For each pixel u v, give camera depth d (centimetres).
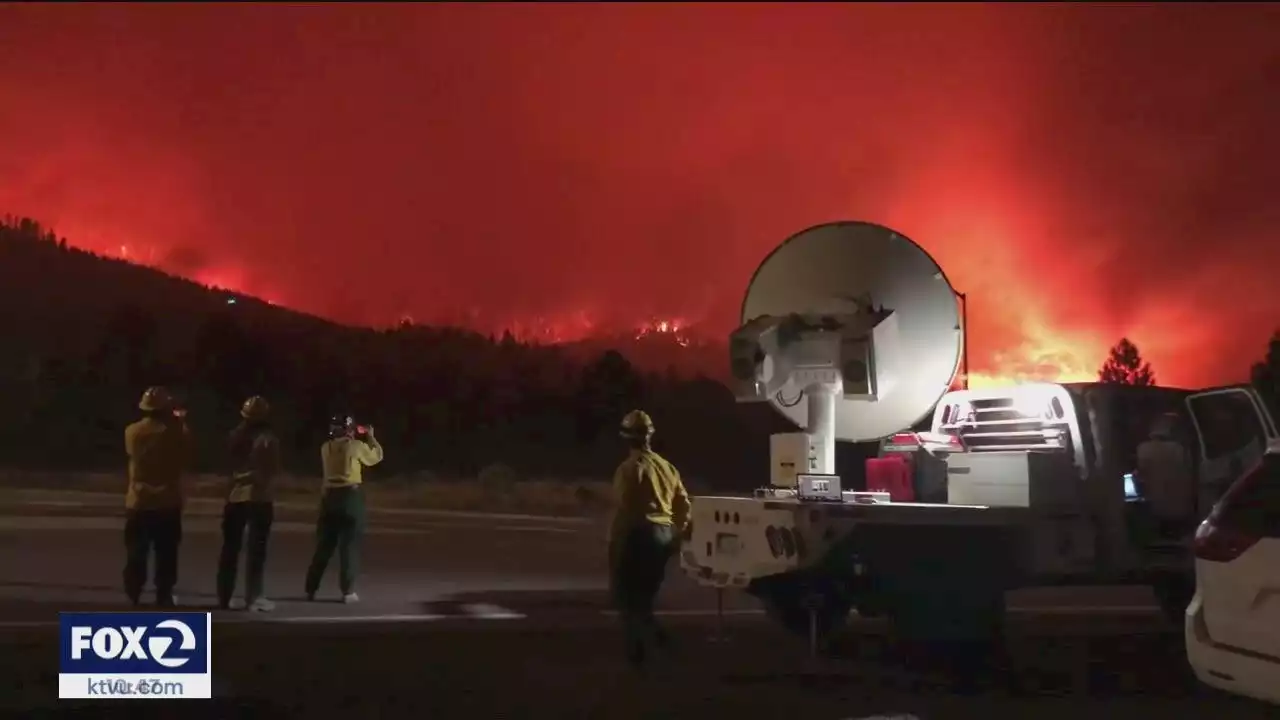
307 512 2759
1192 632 695
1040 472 1000
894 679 888
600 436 5644
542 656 955
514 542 2133
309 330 8900
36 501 2838
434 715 748
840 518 891
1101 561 1018
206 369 6278
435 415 5950
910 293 1020
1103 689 864
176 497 1115
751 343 1016
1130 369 5781
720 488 4503
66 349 8112
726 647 1015
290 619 1111
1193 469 1106
